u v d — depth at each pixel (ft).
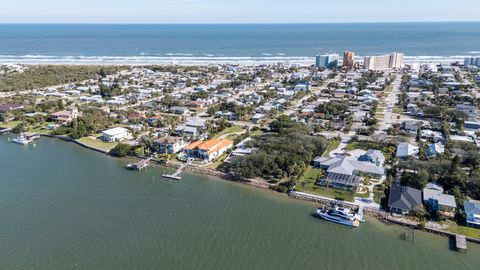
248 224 241.14
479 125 424.46
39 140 426.92
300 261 203.21
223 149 368.68
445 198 250.16
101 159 365.20
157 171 333.83
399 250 213.46
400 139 372.99
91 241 220.84
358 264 201.05
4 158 365.40
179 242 220.23
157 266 197.88
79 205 266.77
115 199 277.23
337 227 238.07
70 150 392.27
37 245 216.33
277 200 275.39
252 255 208.13
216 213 256.11
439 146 349.41
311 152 332.80
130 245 216.95
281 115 475.31
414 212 245.24
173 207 264.93
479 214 230.68
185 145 388.57
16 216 249.14
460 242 216.13
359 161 320.29
